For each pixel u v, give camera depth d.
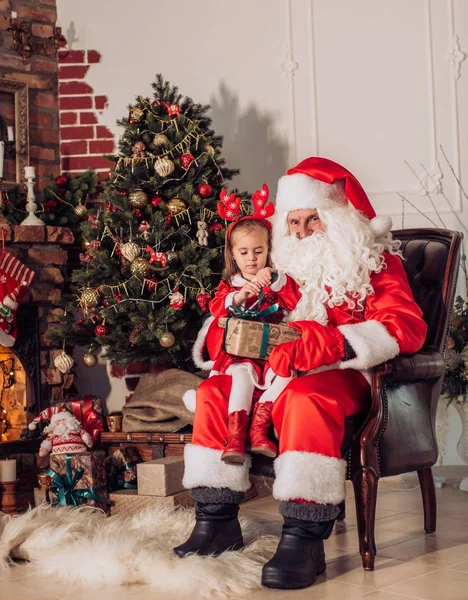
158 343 3.95
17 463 4.12
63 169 4.83
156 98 4.30
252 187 4.77
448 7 4.59
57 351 4.33
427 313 2.90
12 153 4.60
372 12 4.66
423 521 3.12
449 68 4.59
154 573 2.37
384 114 4.63
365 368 2.45
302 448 2.31
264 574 2.28
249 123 4.77
